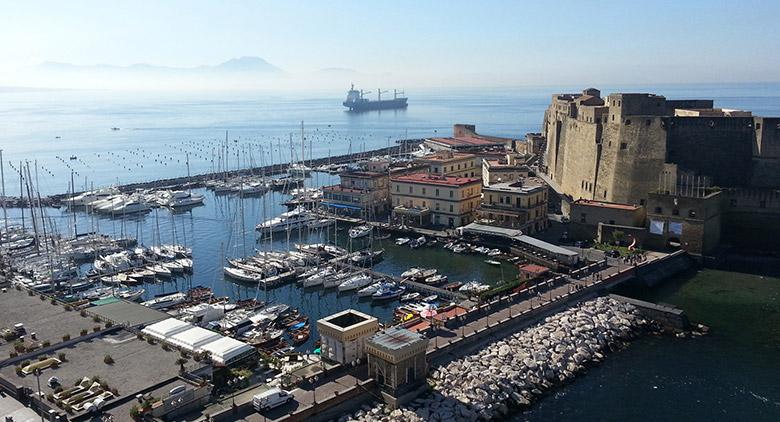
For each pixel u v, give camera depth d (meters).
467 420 78.75
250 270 142.75
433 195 181.12
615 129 166.25
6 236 174.12
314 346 103.62
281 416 72.94
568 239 160.38
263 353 94.38
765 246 150.50
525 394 86.94
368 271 139.75
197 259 159.75
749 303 121.25
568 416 82.75
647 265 134.12
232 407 73.19
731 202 152.62
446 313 106.12
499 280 135.00
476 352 95.00
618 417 82.44
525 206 164.75
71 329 96.19
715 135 157.62
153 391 75.50
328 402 76.25
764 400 86.19
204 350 86.50
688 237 144.50
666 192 151.50
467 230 164.25
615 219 153.75
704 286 131.00
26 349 87.12
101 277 140.38
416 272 138.38
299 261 147.88
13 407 72.50
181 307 118.75
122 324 97.62
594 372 94.88
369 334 88.38
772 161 153.62
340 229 188.00
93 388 75.19
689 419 81.94
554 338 100.19
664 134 157.00
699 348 102.38
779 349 101.50
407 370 80.88
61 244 167.50
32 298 112.38
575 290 117.50
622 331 106.88
